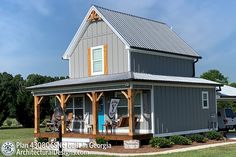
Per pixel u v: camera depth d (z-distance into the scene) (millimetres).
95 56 26328
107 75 24938
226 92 31859
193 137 23984
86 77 26547
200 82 26516
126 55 24500
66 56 27984
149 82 22031
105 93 25328
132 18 28656
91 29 26656
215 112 28234
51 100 49438
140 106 23266
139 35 26422
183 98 25094
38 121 26562
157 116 22828
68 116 26828
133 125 21094
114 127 23828
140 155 18141
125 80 21141
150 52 25516
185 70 28844
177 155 17719
